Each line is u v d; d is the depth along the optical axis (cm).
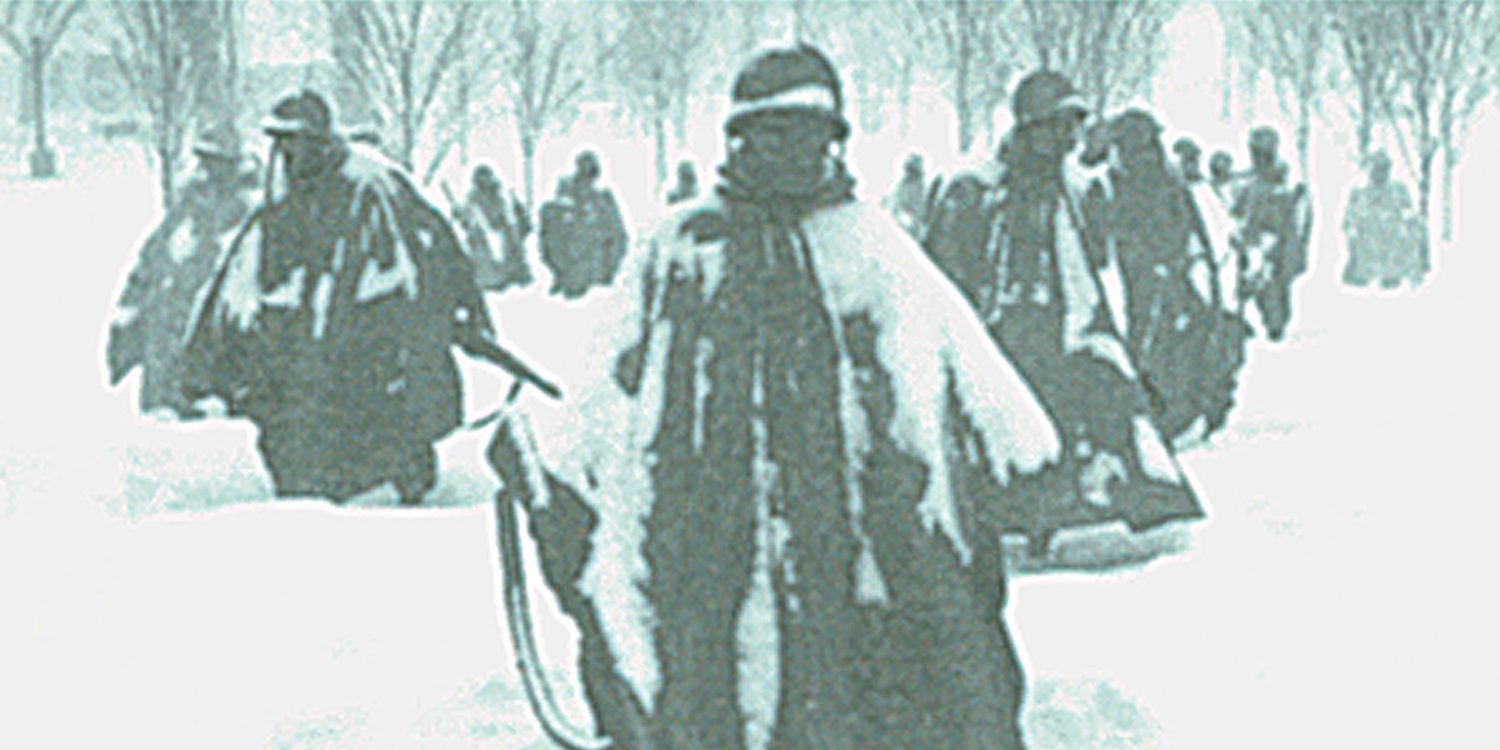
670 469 521
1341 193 4653
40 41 4731
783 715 509
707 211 532
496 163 5153
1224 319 1423
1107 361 1002
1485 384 1761
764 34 4859
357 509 1193
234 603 926
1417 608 866
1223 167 2091
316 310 1205
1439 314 2566
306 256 1213
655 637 520
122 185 4547
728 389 518
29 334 2288
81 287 2805
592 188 3119
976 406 516
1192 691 727
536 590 932
